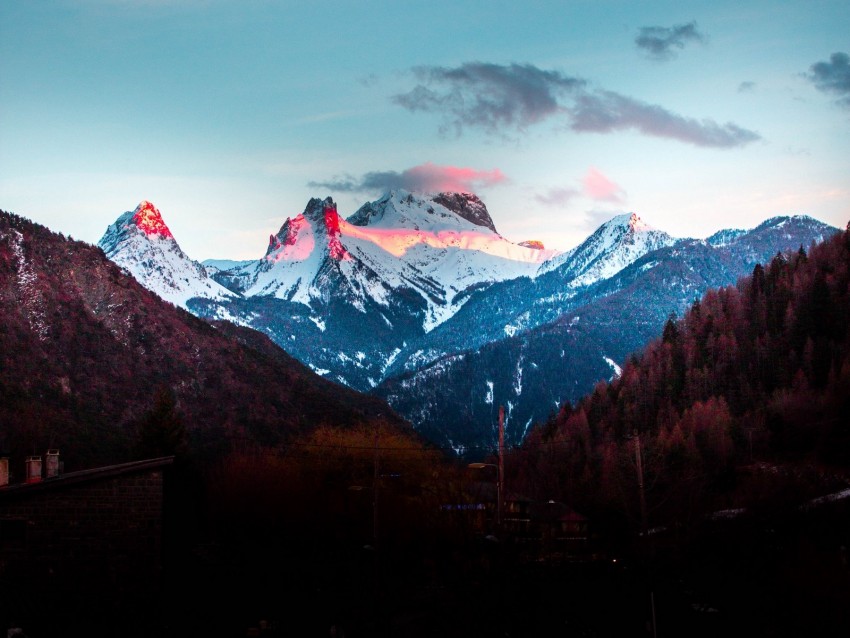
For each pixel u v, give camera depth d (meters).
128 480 54.47
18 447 119.69
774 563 76.62
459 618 64.62
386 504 94.62
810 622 65.31
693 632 63.66
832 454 126.75
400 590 73.88
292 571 80.12
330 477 110.62
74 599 53.16
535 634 62.25
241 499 97.62
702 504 99.44
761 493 101.31
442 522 90.50
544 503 105.88
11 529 53.09
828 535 86.38
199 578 74.88
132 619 53.41
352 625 63.47
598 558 90.75
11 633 46.69
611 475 115.56
